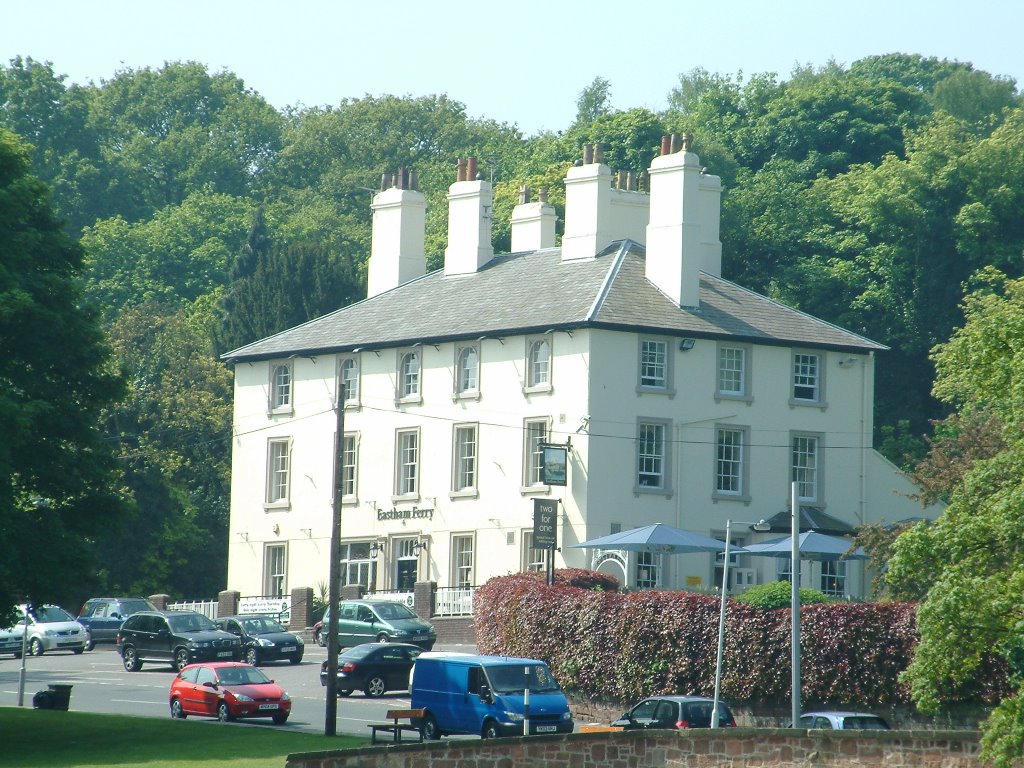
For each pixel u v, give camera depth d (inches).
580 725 3125.0
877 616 2955.2
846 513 4589.1
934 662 2057.1
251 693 3174.2
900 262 5885.8
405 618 4099.4
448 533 4596.5
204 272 7765.8
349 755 2358.5
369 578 4771.2
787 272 5920.3
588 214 4672.7
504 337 4525.1
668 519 4375.0
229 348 6368.1
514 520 4453.7
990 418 3619.6
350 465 4869.6
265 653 4106.8
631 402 4362.7
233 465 5162.4
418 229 5152.6
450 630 4343.0
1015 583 2014.0
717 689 2881.4
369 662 3602.4
